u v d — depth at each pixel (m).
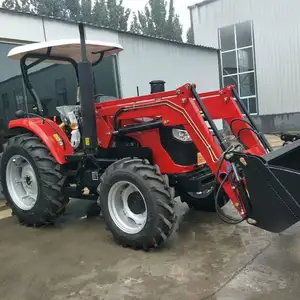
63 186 3.96
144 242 3.18
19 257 3.29
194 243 3.37
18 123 4.28
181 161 3.54
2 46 6.61
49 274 2.91
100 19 20.22
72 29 7.74
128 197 3.40
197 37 15.62
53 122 4.14
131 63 9.28
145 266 2.94
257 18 13.89
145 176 3.12
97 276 2.82
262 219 2.66
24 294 2.62
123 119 3.66
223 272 2.76
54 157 3.90
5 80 6.50
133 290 2.58
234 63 14.83
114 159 3.81
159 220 3.08
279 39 13.51
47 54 4.14
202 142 3.10
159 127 3.55
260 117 14.16
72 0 18.66
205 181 3.54
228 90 3.56
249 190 2.67
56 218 4.23
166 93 3.32
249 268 2.80
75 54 4.38
